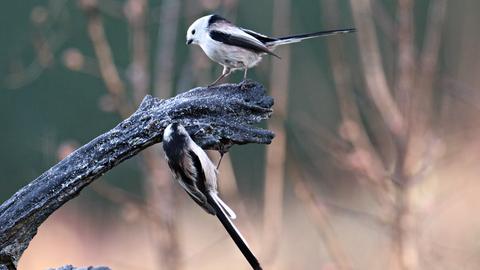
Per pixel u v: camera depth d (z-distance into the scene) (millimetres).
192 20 13336
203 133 6422
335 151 12086
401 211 11156
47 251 19188
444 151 12227
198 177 6512
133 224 20297
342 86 11750
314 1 23438
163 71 12641
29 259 18266
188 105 6410
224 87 6590
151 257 19391
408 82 11164
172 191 12148
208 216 18891
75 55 12375
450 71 15078
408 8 11188
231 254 17266
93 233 20109
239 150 21984
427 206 11672
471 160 13891
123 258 19469
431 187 12328
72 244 19609
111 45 22375
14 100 21703
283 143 11906
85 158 6277
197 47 12469
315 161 14516
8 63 21188
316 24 22688
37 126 21594
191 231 18359
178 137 6332
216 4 12141
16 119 21531
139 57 12227
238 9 15062
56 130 21828
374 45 11492
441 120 12469
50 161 20703
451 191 12539
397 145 11102
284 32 12164
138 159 12898
